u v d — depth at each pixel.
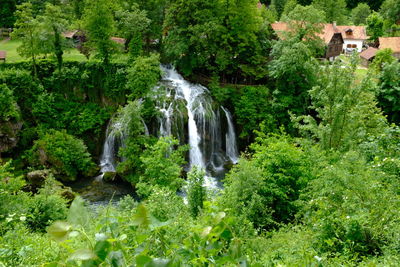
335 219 7.16
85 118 26.41
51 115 26.02
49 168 23.27
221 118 28.03
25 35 25.53
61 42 26.56
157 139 24.67
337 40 45.56
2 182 13.49
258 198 11.62
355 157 9.55
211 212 2.32
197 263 2.00
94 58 27.86
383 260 5.86
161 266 1.55
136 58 26.23
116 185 22.86
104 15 26.48
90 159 24.44
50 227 1.61
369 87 17.27
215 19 28.00
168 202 9.29
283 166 13.70
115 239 1.67
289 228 9.92
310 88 26.62
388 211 6.91
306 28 28.11
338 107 15.84
